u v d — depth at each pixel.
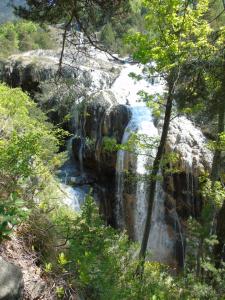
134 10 7.97
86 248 3.50
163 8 9.02
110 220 20.09
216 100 7.94
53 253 3.10
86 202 3.91
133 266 4.97
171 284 5.94
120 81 24.62
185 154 16.86
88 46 10.08
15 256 2.74
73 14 7.30
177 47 8.63
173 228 18.03
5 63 26.92
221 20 11.02
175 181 17.34
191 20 9.15
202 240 7.35
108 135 20.02
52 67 24.91
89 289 3.20
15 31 31.80
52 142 9.84
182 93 8.53
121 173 19.25
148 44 9.20
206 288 6.02
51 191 6.73
